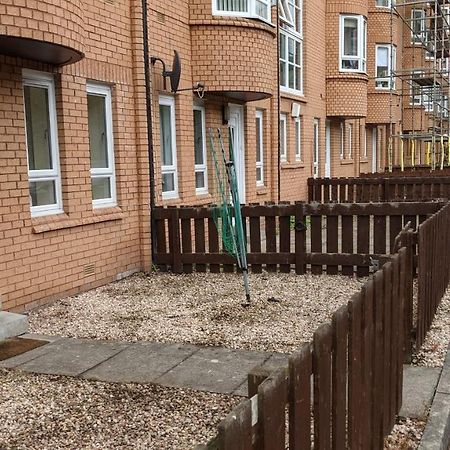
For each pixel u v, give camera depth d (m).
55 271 6.93
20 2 5.40
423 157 31.33
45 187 7.01
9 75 6.22
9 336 5.57
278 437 2.07
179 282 8.00
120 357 4.97
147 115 8.54
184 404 3.98
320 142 19.22
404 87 28.41
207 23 9.85
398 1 25.42
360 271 8.11
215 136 11.09
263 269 8.61
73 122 7.23
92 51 7.54
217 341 5.36
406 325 4.77
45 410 3.92
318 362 2.42
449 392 4.24
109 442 3.46
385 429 3.57
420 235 4.89
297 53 16.80
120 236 8.21
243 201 12.49
